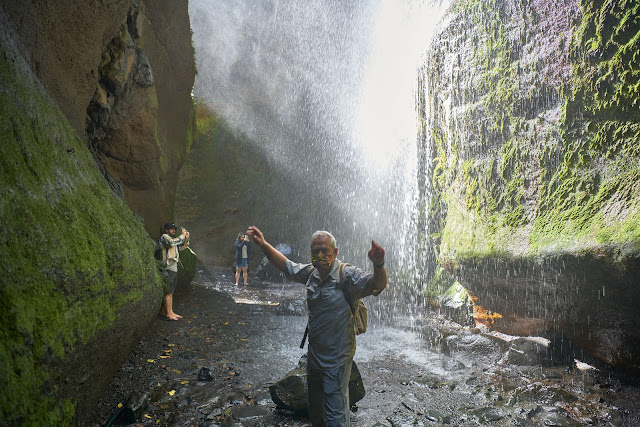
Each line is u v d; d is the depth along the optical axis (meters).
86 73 5.10
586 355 5.01
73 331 2.43
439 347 5.98
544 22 4.84
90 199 3.41
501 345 5.69
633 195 3.92
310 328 2.93
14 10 3.23
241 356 5.45
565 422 3.59
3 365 1.82
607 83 4.23
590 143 4.45
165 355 5.30
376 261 2.59
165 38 9.07
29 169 2.52
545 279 4.77
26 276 2.13
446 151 7.01
